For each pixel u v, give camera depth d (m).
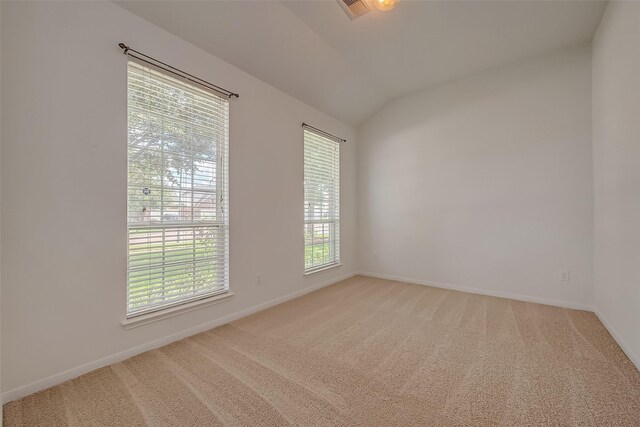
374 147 4.36
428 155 3.82
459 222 3.57
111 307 1.82
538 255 3.06
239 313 2.63
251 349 2.02
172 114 2.17
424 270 3.87
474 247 3.46
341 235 4.18
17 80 1.48
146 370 1.74
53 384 1.58
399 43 2.82
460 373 1.71
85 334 1.71
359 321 2.55
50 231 1.58
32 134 1.52
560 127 2.94
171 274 2.16
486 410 1.39
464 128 3.53
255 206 2.81
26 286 1.51
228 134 2.54
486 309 2.86
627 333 1.93
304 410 1.39
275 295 3.03
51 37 1.59
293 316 2.68
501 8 2.35
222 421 1.31
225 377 1.67
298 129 3.37
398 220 4.11
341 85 3.47
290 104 3.25
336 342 2.13
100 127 1.77
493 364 1.81
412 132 3.96
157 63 2.03
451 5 2.31
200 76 2.30
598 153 2.58
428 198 3.82
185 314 2.22
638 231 1.77
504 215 3.26
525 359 1.87
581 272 2.83
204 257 2.39
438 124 3.73
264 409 1.39
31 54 1.52
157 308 2.05
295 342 2.13
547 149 3.01
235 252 2.61
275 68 2.82
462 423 1.30
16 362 1.47
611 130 2.24
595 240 2.70
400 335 2.25
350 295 3.38
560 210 2.94
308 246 3.58
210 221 2.43
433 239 3.79
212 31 2.24
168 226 2.14
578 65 2.85
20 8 1.49
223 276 2.54
